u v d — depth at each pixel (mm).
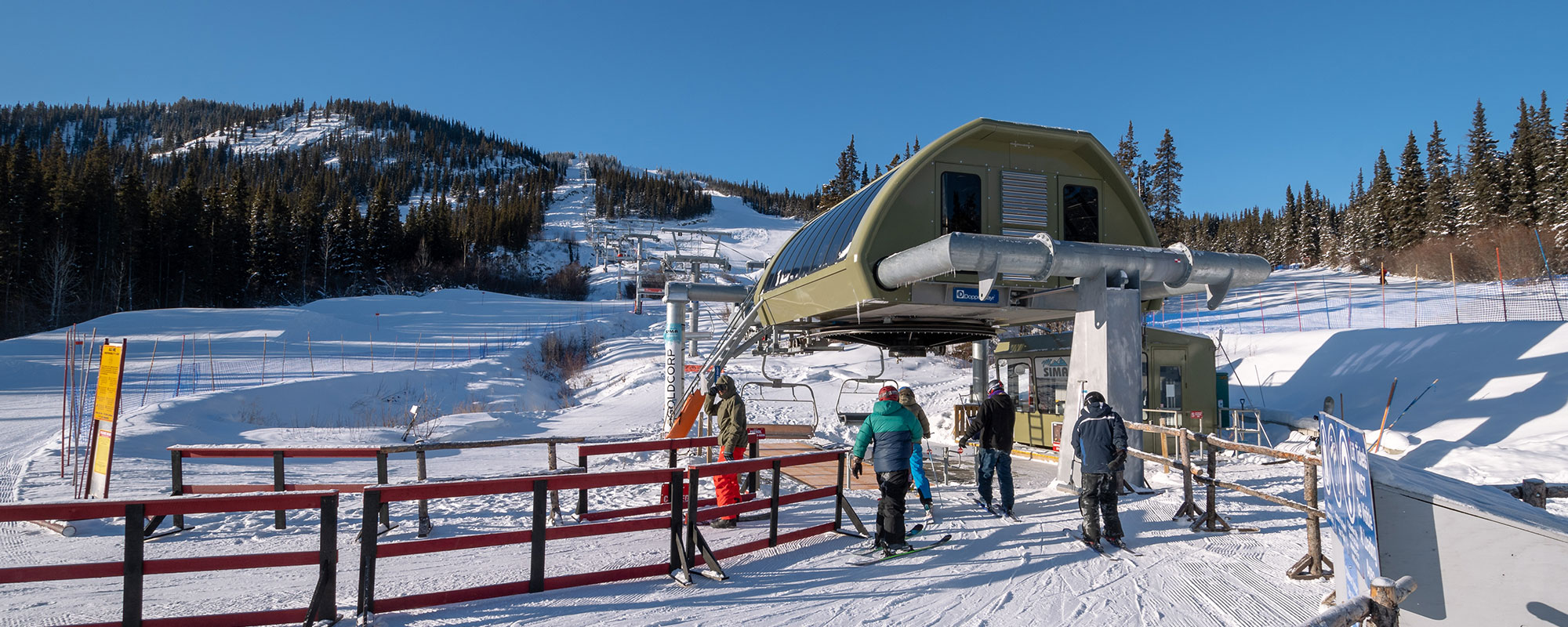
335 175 167375
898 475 6254
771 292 12281
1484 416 12008
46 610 4805
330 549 4574
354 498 8641
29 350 30969
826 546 6578
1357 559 3705
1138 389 8617
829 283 10016
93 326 38094
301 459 11977
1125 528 7023
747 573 5770
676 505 5754
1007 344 15602
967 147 9969
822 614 4812
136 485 9172
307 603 4984
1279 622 4590
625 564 6000
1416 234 54875
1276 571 5633
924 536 6891
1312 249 79750
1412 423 13047
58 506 4109
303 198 88062
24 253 55188
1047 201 10203
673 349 14859
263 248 77438
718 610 4898
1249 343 21516
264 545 6566
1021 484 9875
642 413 20234
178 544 6598
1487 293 31703
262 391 19578
